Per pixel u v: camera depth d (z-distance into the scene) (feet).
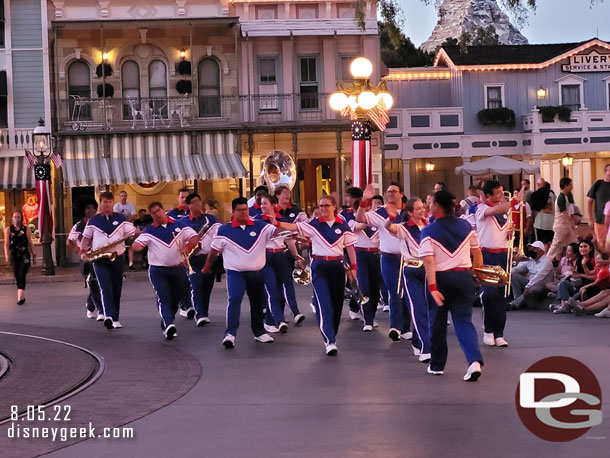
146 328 59.67
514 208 55.77
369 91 81.10
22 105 126.00
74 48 129.59
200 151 127.75
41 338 56.13
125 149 126.52
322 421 33.94
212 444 31.27
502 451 29.53
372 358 46.65
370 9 135.23
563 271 63.36
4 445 31.83
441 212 40.75
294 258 58.49
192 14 132.98
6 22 125.80
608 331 52.95
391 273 51.49
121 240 59.67
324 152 135.85
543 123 150.71
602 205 57.62
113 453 30.60
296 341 52.60
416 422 33.40
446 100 157.99
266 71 134.92
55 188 123.75
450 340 51.44
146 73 131.13
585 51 155.43
